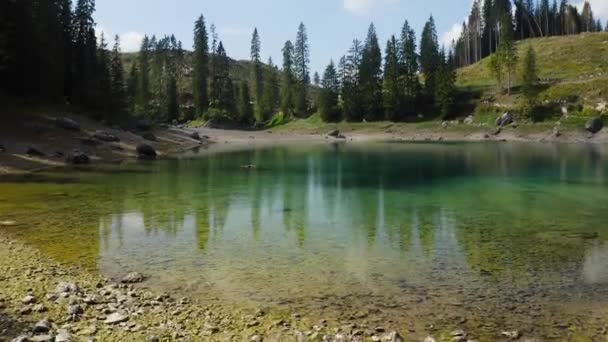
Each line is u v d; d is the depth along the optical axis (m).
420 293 12.73
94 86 76.69
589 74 112.88
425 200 27.67
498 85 117.81
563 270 14.71
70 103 72.69
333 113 135.62
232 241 18.11
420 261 15.65
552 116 96.62
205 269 14.65
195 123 139.88
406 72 127.69
